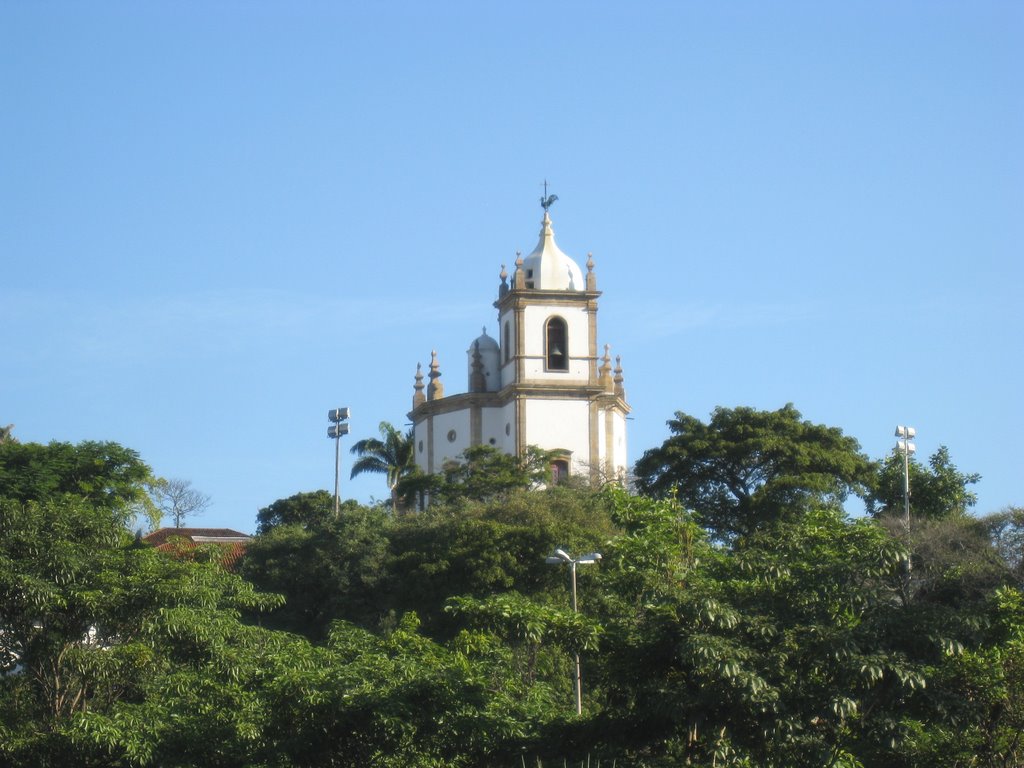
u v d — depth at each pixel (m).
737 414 153.75
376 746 55.09
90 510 68.25
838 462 149.12
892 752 52.69
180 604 63.56
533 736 55.22
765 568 51.56
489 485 167.38
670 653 51.94
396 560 127.31
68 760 58.25
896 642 49.47
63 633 63.62
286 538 131.38
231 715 57.88
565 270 199.50
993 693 51.22
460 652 65.06
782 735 49.25
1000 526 116.62
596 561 92.81
